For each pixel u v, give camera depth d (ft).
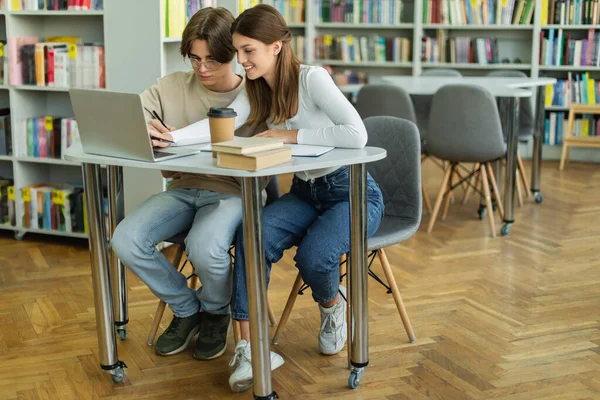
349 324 7.98
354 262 7.61
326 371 8.38
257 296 6.97
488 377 8.20
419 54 22.70
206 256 7.92
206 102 9.07
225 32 8.55
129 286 11.19
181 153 7.25
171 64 12.88
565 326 9.64
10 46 13.21
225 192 8.45
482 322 9.79
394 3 22.57
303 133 7.72
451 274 11.84
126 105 6.79
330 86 7.81
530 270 12.03
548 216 15.58
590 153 22.06
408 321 9.12
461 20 22.30
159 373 8.36
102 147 7.26
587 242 13.62
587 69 21.66
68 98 14.01
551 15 21.81
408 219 8.92
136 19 12.18
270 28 7.70
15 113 13.52
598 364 8.50
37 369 8.47
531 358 8.67
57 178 14.38
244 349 7.75
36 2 13.01
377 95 14.75
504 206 14.12
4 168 14.85
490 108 13.67
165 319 9.96
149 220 8.18
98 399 7.76
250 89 8.27
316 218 8.25
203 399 7.76
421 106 17.54
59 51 13.08
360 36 23.70
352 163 7.04
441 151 14.32
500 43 22.93
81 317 10.05
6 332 9.53
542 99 16.78
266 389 7.23
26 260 12.60
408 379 8.16
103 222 7.71
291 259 12.69
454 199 17.17
